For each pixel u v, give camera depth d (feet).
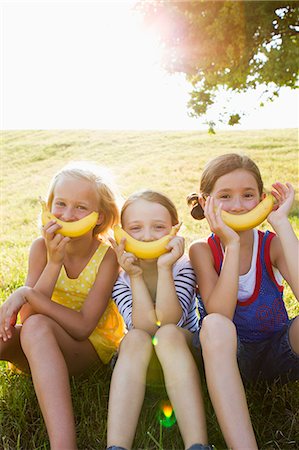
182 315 9.06
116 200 10.34
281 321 9.27
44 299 8.68
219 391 7.19
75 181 9.52
